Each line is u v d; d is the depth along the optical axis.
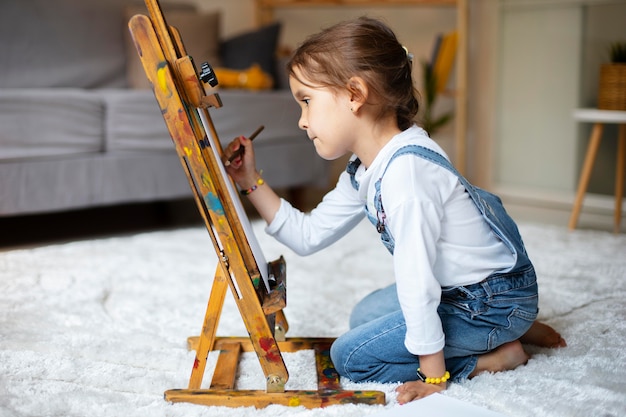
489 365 1.19
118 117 2.57
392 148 1.09
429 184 1.06
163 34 0.99
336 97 1.08
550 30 3.29
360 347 1.15
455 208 1.10
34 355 1.28
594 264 2.02
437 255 1.11
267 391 1.08
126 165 2.58
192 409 1.06
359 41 1.08
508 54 3.46
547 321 1.49
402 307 1.04
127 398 1.11
